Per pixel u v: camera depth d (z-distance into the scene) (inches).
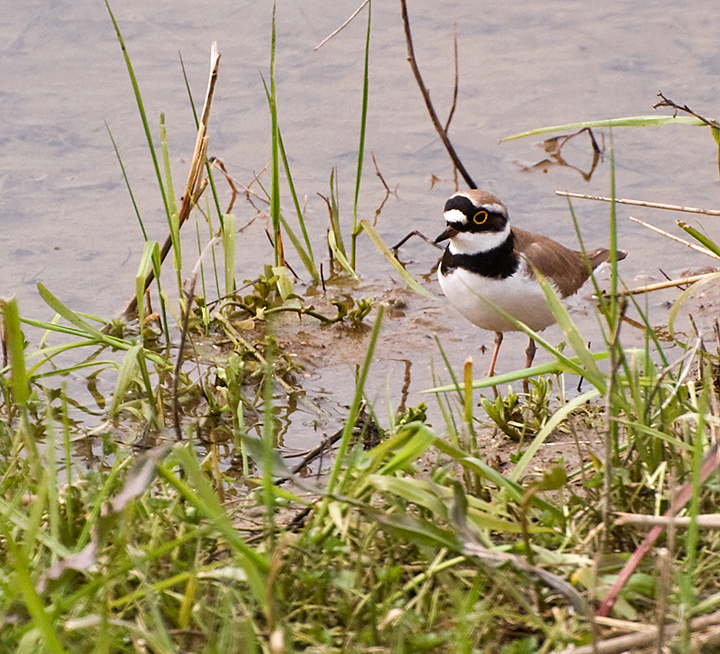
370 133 610.9
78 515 252.5
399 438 243.6
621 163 582.6
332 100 638.5
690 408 283.6
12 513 235.6
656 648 193.5
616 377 263.3
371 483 230.2
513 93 639.1
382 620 212.1
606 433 230.1
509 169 580.1
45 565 228.7
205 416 377.7
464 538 219.6
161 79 649.0
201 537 234.2
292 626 213.2
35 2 727.1
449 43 693.9
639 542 237.3
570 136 601.0
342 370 432.5
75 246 515.8
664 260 508.7
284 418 389.4
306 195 564.4
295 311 458.6
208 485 209.0
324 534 233.1
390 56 680.4
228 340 448.1
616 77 648.4
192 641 208.8
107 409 388.8
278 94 641.0
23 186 558.9
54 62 666.2
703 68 650.8
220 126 613.0
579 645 202.4
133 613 217.2
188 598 208.7
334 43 692.1
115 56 673.0
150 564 226.1
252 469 349.1
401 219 550.6
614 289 269.4
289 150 597.0
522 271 430.9
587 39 695.7
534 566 216.5
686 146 595.2
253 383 418.0
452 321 480.4
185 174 571.2
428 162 590.2
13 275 490.9
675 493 221.9
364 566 230.8
